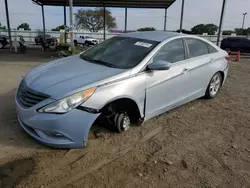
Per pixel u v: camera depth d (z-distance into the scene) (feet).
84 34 128.36
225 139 11.90
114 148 10.50
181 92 13.98
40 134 9.57
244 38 66.08
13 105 14.74
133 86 10.91
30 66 31.30
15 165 8.97
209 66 15.89
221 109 15.94
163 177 8.79
